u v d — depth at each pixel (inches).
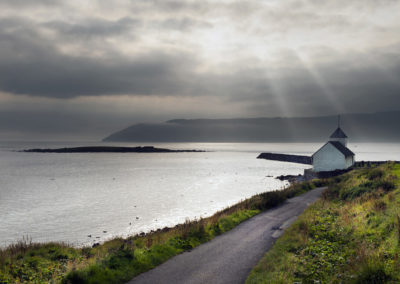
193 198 2263.8
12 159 7824.8
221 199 2208.4
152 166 5733.3
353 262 427.5
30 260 548.7
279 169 4904.0
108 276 458.3
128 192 2598.4
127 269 492.4
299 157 6712.6
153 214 1739.7
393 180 1056.2
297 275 445.7
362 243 514.6
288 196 1433.3
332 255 509.0
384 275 367.9
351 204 896.3
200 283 450.3
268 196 1291.8
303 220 797.2
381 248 464.8
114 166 5743.1
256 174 4094.5
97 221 1587.1
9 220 1622.8
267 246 644.7
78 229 1434.5
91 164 6274.6
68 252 634.2
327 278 415.5
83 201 2186.3
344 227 668.1
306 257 518.6
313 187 1781.5
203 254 595.5
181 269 511.2
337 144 3129.9
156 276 479.8
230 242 682.8
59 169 5054.1
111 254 527.8
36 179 3644.2
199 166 5659.5
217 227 802.8
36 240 1264.8
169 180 3494.1
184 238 685.3
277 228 816.9
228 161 7130.9
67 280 433.7
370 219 634.8
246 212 1037.8
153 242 651.5
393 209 633.0
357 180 1344.7
